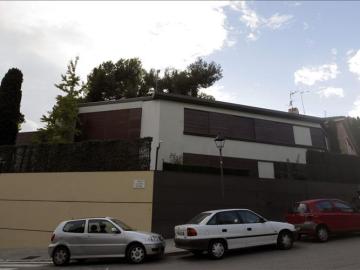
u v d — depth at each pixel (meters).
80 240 11.62
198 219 11.86
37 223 17.45
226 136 21.64
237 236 11.48
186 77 35.56
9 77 25.47
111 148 17.44
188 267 9.99
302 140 24.72
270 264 9.73
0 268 11.28
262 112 23.23
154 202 15.73
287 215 14.53
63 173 17.69
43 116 22.05
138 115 20.52
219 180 17.34
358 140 35.62
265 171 22.33
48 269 10.84
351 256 10.32
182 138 20.27
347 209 14.34
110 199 16.45
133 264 11.05
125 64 37.62
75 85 23.20
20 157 19.28
